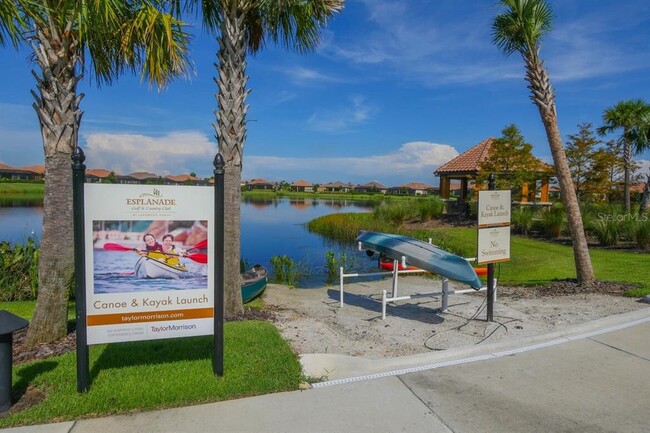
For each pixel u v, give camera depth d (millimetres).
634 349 4926
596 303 7246
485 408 3504
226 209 6453
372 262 14734
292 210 46406
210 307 3920
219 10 6570
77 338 3557
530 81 9000
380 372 4262
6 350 3266
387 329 6160
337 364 4352
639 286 8320
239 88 6414
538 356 4711
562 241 15695
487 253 6234
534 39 8844
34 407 3326
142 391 3604
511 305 7406
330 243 20250
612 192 24406
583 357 4680
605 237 14523
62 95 4816
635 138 20375
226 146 6391
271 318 6469
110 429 3076
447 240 15656
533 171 20797
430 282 10438
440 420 3301
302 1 6645
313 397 3645
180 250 3807
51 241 4965
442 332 5953
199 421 3211
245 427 3135
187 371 4047
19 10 4332
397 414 3381
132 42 5281
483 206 6156
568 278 9750
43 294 4984
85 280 3572
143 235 3699
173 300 3807
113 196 3609
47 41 4668
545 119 8914
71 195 5043
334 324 6453
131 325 3703
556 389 3875
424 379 4070
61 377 3855
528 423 3279
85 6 4289
